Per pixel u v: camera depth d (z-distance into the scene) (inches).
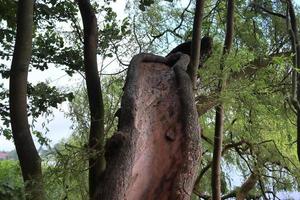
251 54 260.5
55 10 361.1
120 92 314.5
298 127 274.8
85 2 279.4
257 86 271.6
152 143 168.9
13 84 248.5
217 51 258.4
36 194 218.2
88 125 296.8
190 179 166.7
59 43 362.0
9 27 368.8
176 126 174.7
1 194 221.1
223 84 249.9
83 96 335.3
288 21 291.4
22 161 240.4
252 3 347.3
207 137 366.3
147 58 203.9
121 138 158.4
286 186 424.5
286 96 309.7
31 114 346.3
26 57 252.5
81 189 231.8
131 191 155.3
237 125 369.4
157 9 387.2
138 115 170.6
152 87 187.2
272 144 407.8
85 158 215.5
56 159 220.7
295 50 280.8
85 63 272.8
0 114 369.1
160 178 164.2
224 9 359.3
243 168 454.9
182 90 185.2
